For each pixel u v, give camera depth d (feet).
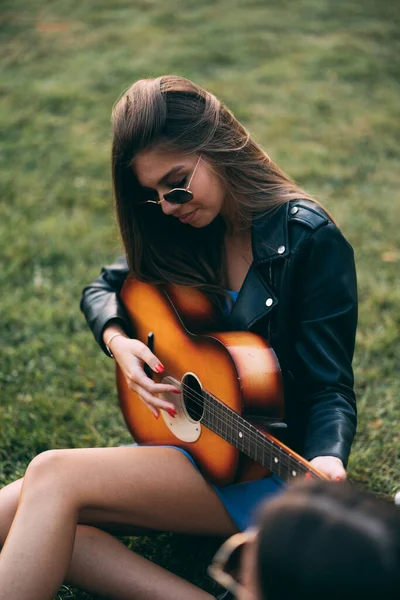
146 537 8.30
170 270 7.56
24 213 16.37
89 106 21.81
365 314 12.65
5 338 12.32
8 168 18.47
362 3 30.01
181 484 6.72
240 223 7.10
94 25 28.19
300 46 26.08
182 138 6.74
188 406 7.25
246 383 6.46
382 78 23.62
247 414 6.47
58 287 13.67
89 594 7.41
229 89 22.81
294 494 3.38
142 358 7.51
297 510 3.27
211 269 7.36
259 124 20.63
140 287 7.99
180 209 6.88
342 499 3.27
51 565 6.02
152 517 6.75
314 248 6.70
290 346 6.90
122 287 8.28
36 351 11.80
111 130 7.20
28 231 15.56
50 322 12.61
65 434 10.00
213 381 6.82
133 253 7.66
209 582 7.75
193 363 7.08
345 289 6.73
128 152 6.88
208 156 6.82
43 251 14.84
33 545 6.02
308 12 29.27
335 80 23.47
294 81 23.40
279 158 18.72
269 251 6.84
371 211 16.26
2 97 22.35
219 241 7.34
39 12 29.40
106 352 8.11
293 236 6.78
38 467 6.40
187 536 8.30
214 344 6.78
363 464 9.37
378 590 3.06
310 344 6.72
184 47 26.07
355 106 21.75
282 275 6.78
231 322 7.06
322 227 6.74
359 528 3.15
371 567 3.08
